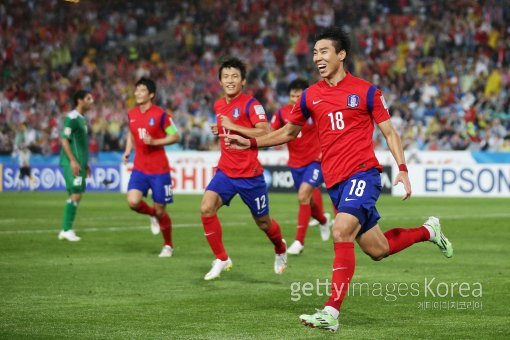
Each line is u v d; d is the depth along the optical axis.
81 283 24.66
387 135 18.50
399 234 20.28
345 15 101.44
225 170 25.84
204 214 25.48
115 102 96.19
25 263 29.47
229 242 37.00
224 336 17.08
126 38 109.31
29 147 88.75
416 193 71.56
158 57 101.94
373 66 91.00
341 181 18.61
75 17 110.19
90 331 17.58
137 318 19.08
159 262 29.98
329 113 18.69
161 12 111.00
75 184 37.59
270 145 19.91
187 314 19.61
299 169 33.41
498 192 68.00
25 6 109.50
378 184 18.58
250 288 23.69
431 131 78.25
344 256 17.67
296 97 32.22
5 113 95.75
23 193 81.00
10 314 19.58
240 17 105.75
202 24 104.75
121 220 49.47
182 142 85.19
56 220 49.41
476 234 39.84
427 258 30.44
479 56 86.69
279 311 20.02
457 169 69.81
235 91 26.19
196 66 98.19
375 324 18.36
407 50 91.50
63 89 99.25
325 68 18.61
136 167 32.44
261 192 26.02
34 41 107.00
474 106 79.25
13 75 103.19
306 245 36.00
